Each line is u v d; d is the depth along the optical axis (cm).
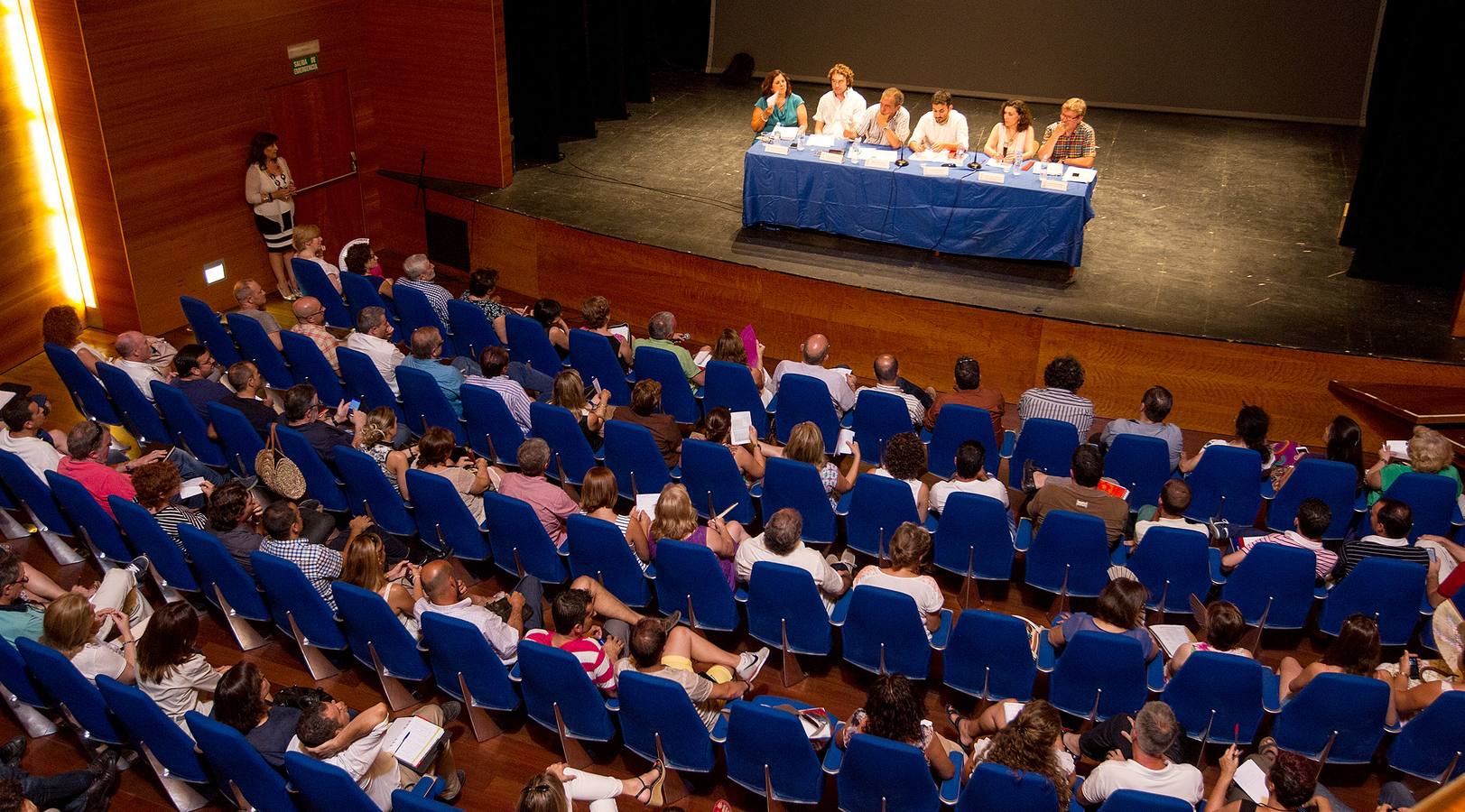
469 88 1009
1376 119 875
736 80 1407
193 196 895
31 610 493
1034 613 576
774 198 919
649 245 916
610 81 1235
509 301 1004
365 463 564
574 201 1010
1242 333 780
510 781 471
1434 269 850
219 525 527
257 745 412
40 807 435
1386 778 473
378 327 735
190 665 456
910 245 898
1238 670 423
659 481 612
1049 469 627
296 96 966
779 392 672
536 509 551
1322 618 511
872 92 1389
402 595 498
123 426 699
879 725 396
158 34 830
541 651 432
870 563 607
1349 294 845
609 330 771
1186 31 1256
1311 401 776
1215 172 1102
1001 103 1342
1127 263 896
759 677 530
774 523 492
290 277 985
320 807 381
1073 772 412
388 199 1080
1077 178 845
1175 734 379
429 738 431
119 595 512
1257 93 1257
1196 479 592
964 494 528
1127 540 559
